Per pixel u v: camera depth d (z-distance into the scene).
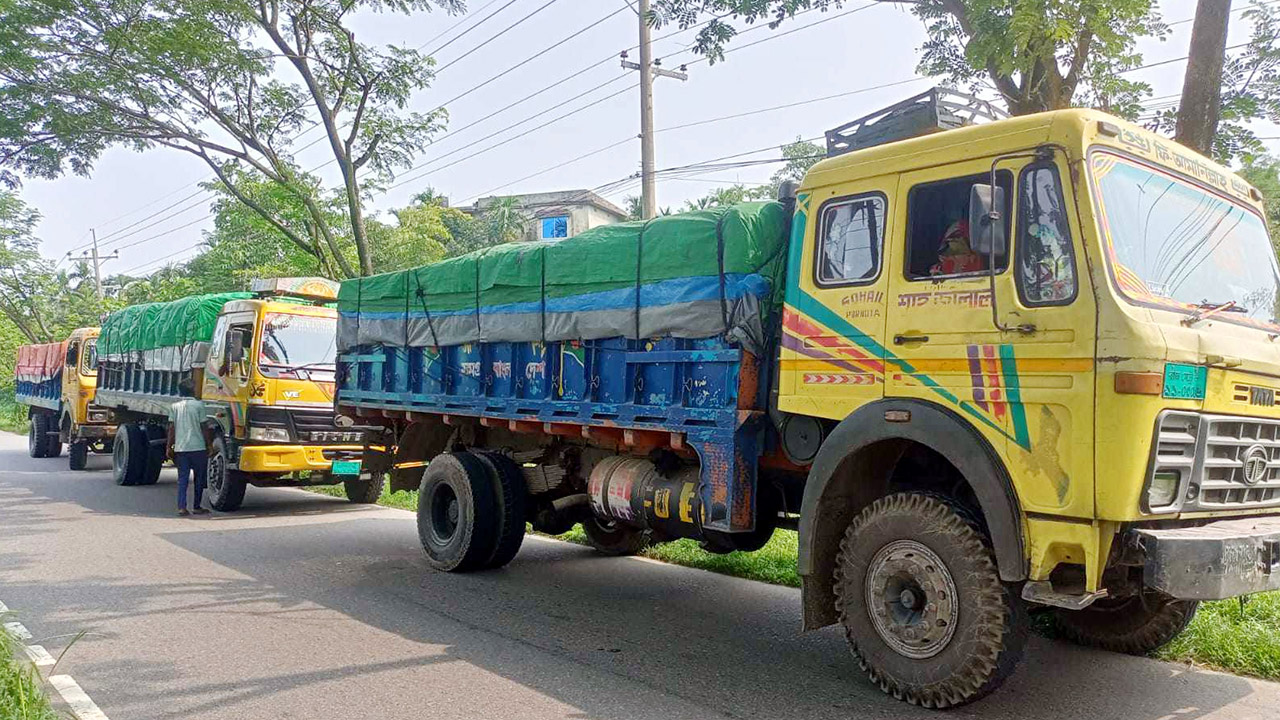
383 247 22.56
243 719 4.63
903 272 4.93
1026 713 4.67
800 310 5.42
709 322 5.85
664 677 5.33
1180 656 5.52
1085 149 4.37
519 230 37.66
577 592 7.54
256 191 18.41
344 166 16.47
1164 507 4.19
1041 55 7.17
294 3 15.42
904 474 5.48
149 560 8.70
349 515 12.02
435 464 8.60
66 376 18.36
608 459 7.35
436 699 4.94
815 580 5.19
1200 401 4.29
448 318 8.34
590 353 6.89
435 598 7.32
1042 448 4.28
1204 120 7.07
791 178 6.05
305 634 6.22
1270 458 4.70
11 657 4.69
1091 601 4.14
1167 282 4.51
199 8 14.70
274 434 11.57
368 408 9.67
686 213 6.18
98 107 15.79
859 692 5.05
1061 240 4.34
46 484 14.91
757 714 4.71
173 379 13.91
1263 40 8.25
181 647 5.88
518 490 8.31
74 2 14.24
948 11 8.75
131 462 14.55
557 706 4.83
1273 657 5.26
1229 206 5.22
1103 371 4.09
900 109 5.64
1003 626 4.44
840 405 5.17
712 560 8.42
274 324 11.70
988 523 4.41
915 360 4.80
